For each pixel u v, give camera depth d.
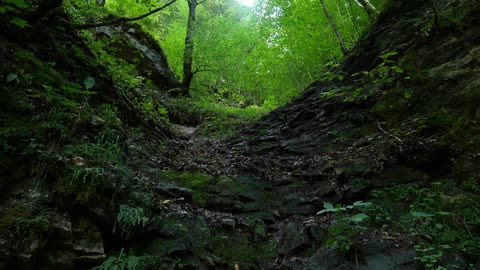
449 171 4.54
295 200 5.38
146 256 3.47
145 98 10.88
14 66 4.32
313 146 7.24
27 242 2.91
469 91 5.21
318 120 8.27
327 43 11.74
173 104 13.76
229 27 17.05
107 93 6.82
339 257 3.58
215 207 4.99
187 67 16.16
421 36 6.74
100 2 15.79
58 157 3.60
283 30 12.75
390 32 8.60
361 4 10.70
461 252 3.36
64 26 6.07
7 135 3.51
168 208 4.38
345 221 4.05
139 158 5.91
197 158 7.21
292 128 8.73
